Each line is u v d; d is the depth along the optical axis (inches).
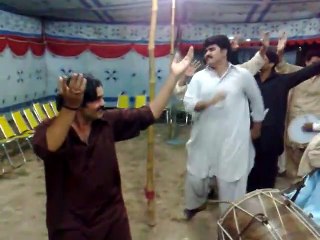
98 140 69.1
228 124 110.5
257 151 125.8
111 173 71.0
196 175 119.6
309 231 70.6
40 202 155.8
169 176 192.1
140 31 348.5
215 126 112.3
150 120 76.3
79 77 55.2
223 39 108.7
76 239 68.5
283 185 167.0
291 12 275.9
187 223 136.4
